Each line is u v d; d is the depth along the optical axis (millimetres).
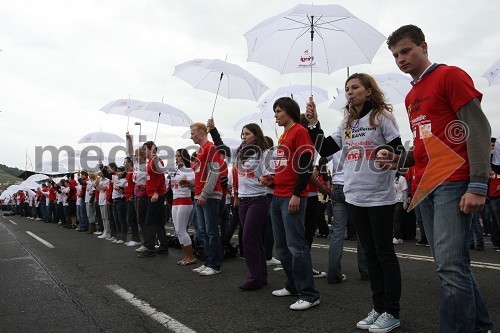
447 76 2389
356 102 3215
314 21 4594
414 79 2652
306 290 3686
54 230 12797
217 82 6488
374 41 4555
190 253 6047
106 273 5352
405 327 3104
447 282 2330
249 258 4430
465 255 2332
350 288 4418
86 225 12320
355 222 3232
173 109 8477
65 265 5953
